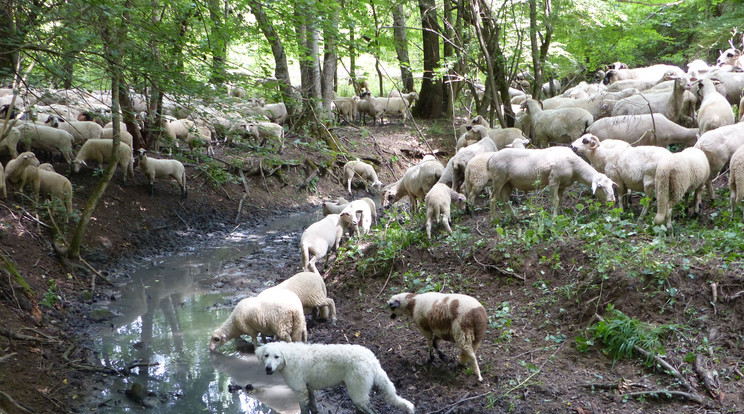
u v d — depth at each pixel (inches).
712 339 239.8
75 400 260.4
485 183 381.4
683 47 916.6
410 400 245.1
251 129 650.2
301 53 501.4
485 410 229.5
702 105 397.1
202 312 360.2
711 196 343.0
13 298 325.7
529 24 685.3
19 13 319.0
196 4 355.9
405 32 936.9
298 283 315.6
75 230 427.5
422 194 442.9
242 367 292.7
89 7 308.3
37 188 424.5
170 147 595.5
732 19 669.9
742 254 265.9
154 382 277.3
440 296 251.6
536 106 548.4
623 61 901.2
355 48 454.9
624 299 264.4
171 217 531.5
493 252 323.9
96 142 492.1
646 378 232.7
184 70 374.6
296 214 622.8
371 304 332.8
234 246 503.8
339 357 228.5
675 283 261.1
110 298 382.9
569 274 294.2
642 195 374.9
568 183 341.4
